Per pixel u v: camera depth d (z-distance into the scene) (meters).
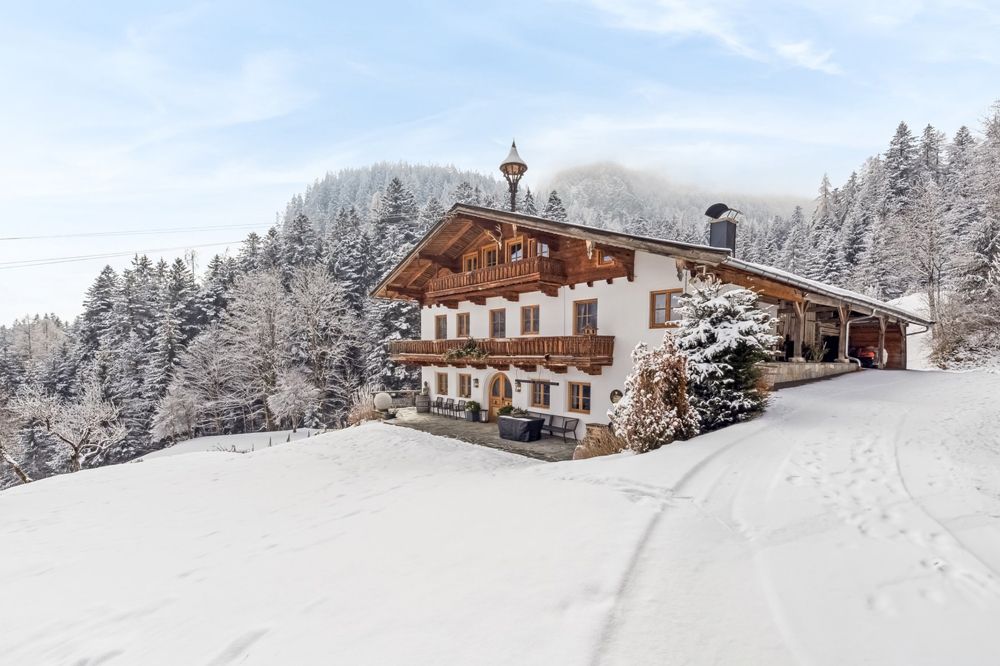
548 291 17.09
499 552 4.28
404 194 47.34
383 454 13.02
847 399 12.47
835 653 2.61
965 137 57.34
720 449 7.74
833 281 48.03
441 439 14.78
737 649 2.66
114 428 33.62
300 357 36.00
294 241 45.19
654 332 13.95
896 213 45.28
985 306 25.62
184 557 6.00
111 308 50.16
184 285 43.97
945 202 40.47
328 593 3.99
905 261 36.72
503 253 19.16
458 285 19.62
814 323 20.36
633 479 6.45
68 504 9.57
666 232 83.62
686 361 9.30
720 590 3.32
